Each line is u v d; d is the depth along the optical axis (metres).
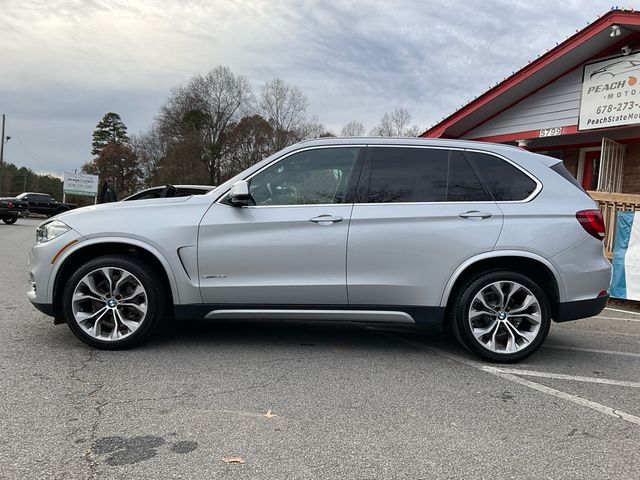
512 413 3.47
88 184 46.62
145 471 2.59
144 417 3.21
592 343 5.45
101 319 4.51
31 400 3.40
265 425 3.15
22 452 2.74
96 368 4.06
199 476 2.56
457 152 4.62
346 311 4.50
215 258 4.40
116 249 4.57
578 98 10.65
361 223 4.39
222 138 61.62
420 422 3.27
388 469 2.69
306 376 4.05
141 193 9.52
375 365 4.39
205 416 3.25
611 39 9.70
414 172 4.57
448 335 5.52
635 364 4.70
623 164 11.06
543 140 12.16
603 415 3.48
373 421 3.26
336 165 4.59
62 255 4.39
